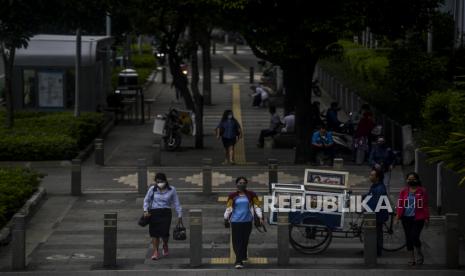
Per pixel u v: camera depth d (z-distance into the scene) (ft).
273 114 110.52
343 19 85.66
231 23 90.53
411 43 103.71
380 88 121.60
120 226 68.39
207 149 109.19
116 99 132.67
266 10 88.84
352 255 59.77
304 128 94.99
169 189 58.49
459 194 65.67
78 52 114.62
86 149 102.89
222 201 76.23
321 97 164.76
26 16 90.58
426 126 87.20
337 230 59.77
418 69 100.58
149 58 213.05
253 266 56.90
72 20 93.56
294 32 88.69
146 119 138.72
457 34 119.03
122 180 86.43
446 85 100.63
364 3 86.99
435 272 55.57
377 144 78.84
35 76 125.59
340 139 98.53
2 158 92.22
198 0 89.04
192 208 73.61
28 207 70.90
